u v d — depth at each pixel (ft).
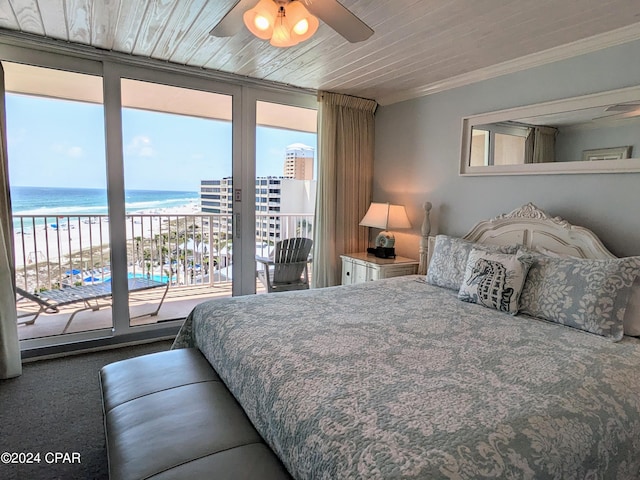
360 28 5.68
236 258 11.86
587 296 6.19
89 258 12.99
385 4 6.42
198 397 5.14
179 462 3.87
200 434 4.35
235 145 11.48
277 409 4.10
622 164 7.29
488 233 9.41
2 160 8.27
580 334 5.99
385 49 8.46
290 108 12.42
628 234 7.33
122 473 3.76
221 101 11.19
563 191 8.28
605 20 6.89
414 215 11.96
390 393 4.01
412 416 3.58
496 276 7.29
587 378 4.46
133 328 10.51
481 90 9.89
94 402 7.47
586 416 3.82
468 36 7.69
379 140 13.19
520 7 6.49
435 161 11.19
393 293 8.34
